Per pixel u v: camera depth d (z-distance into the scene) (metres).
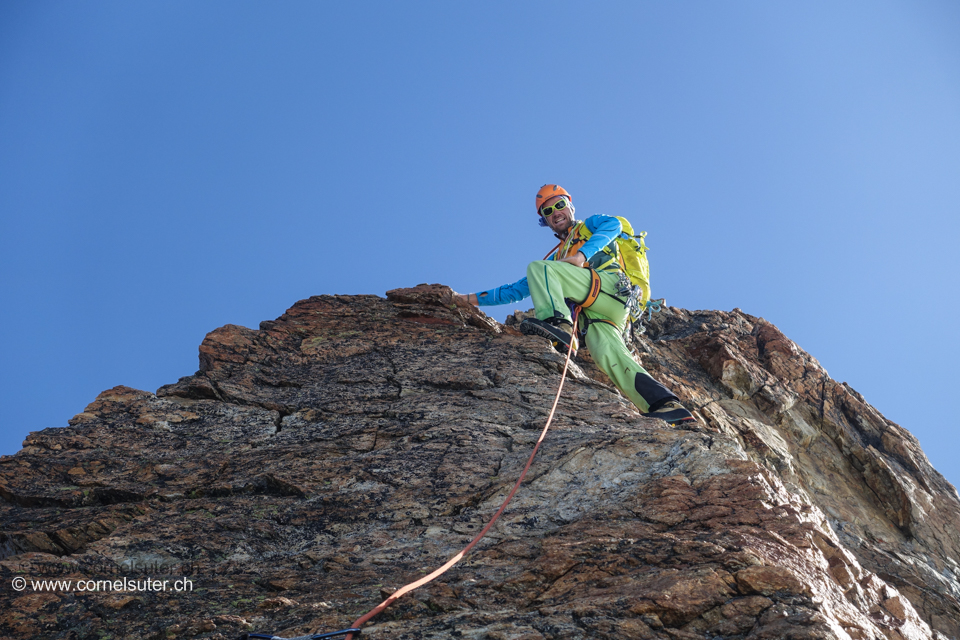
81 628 3.02
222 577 3.48
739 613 2.68
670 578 2.88
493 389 5.71
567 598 2.94
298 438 5.06
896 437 8.14
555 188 7.34
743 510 3.53
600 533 3.43
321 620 2.94
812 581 2.94
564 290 6.53
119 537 3.80
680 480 3.86
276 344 6.70
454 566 3.38
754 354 9.23
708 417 7.88
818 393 8.66
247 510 4.12
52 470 4.65
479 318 7.67
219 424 5.32
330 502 4.15
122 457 4.84
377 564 3.51
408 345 6.74
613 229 6.76
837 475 7.85
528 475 4.22
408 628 2.77
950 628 6.00
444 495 4.14
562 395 5.63
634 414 5.26
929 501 7.48
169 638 2.90
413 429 5.03
